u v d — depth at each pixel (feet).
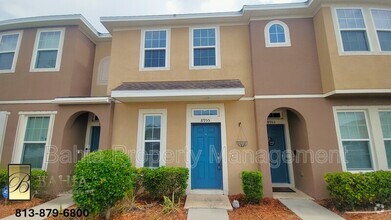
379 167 21.94
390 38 23.65
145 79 26.89
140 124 25.70
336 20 23.59
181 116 25.55
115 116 26.14
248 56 26.61
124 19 27.25
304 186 23.94
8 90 27.73
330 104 23.76
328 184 20.42
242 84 24.98
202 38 27.68
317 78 24.43
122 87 24.53
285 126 27.84
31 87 27.50
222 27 27.66
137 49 27.84
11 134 26.40
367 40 23.32
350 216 17.19
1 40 29.66
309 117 23.63
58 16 27.94
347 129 23.36
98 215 16.43
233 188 23.48
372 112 23.22
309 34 25.54
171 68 26.96
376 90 21.66
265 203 20.39
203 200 21.04
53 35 28.99
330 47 22.93
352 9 24.07
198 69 26.66
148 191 21.22
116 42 28.14
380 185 18.61
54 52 28.53
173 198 19.13
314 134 23.22
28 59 28.40
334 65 22.43
